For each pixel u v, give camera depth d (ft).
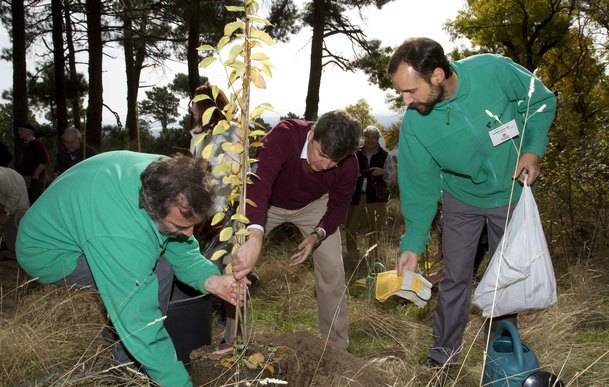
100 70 46.19
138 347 7.42
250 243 8.70
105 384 8.97
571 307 13.78
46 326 10.89
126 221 7.27
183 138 53.83
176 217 6.92
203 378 8.43
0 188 18.99
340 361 9.07
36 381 9.11
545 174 20.03
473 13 69.26
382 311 14.48
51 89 59.98
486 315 9.38
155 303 7.56
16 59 42.50
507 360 8.78
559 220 19.51
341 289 11.49
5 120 59.06
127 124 59.88
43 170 25.58
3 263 19.52
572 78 65.57
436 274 16.85
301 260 10.66
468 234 10.62
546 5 63.26
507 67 9.59
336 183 10.57
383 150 21.84
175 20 55.72
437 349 10.87
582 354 11.14
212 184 7.18
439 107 9.41
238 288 8.57
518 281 9.11
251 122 7.99
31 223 8.44
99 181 7.70
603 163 19.51
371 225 21.50
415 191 10.40
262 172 9.73
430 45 8.53
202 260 9.14
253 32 7.41
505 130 9.44
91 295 12.07
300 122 10.56
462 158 9.70
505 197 10.21
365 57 54.54
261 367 8.25
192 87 47.88
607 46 62.28
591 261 17.72
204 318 9.45
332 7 51.08
